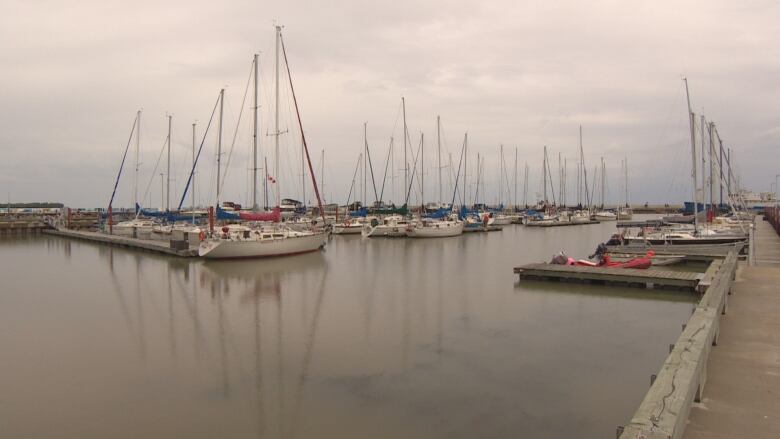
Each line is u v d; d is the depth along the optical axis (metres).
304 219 64.88
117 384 12.34
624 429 4.95
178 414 10.63
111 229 59.28
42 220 82.12
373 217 64.88
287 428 9.97
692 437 6.09
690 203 63.75
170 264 35.25
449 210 73.56
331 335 16.52
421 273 30.72
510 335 16.41
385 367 13.40
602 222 100.88
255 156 41.75
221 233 37.88
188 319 18.97
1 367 13.62
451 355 14.36
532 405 10.94
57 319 19.14
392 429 9.89
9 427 10.11
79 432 9.89
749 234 34.91
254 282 27.44
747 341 10.06
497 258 39.28
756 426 6.38
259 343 15.67
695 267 31.31
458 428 9.91
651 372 12.93
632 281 24.25
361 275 29.86
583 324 17.77
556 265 27.80
